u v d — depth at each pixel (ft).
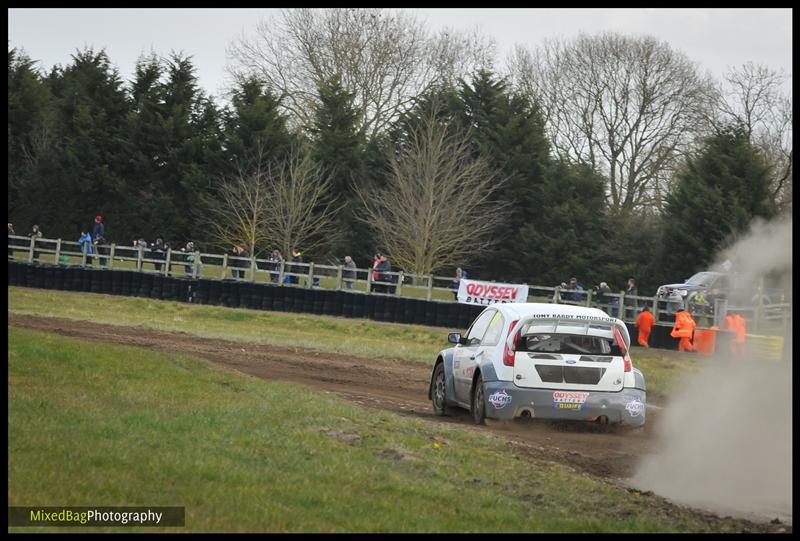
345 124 429.38
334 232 405.18
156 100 446.60
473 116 430.61
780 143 405.39
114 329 187.83
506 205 403.95
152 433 72.90
